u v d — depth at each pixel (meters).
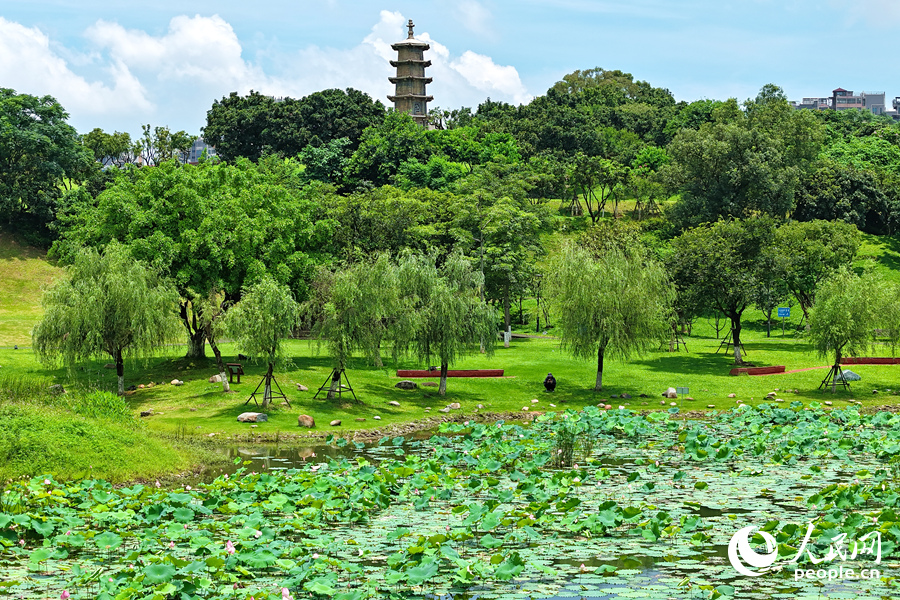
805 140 106.06
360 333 39.72
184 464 26.58
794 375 51.81
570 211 120.19
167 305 41.84
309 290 49.09
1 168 88.56
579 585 13.73
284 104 126.19
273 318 36.78
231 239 46.31
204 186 50.16
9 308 74.81
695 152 97.75
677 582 13.85
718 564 14.95
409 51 149.88
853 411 37.00
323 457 28.78
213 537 16.28
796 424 34.56
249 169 56.16
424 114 152.50
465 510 17.19
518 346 65.88
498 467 24.72
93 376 45.44
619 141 142.25
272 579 13.88
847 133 143.62
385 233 64.81
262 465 27.14
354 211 64.44
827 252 71.62
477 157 123.31
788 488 21.81
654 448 30.22
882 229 109.56
